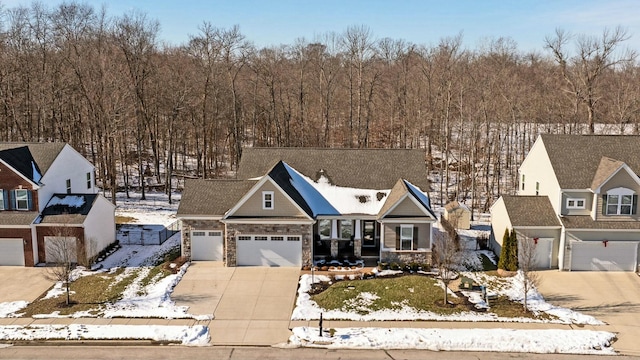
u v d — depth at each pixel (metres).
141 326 22.52
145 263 30.69
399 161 33.50
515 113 56.81
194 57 55.03
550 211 30.39
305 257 29.53
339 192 31.81
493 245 33.25
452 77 55.38
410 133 61.06
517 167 54.72
